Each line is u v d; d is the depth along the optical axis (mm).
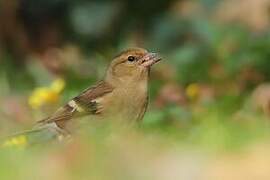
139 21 20578
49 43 20656
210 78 17078
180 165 8695
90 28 20547
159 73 17531
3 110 14711
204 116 13180
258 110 14438
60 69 18062
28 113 14594
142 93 12625
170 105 14859
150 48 19688
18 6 20656
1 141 12102
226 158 8938
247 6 18953
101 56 18578
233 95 14898
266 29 18422
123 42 19594
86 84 17234
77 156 9141
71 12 20672
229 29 18047
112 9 20531
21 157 9391
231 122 11969
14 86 17688
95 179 8562
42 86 17578
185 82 17109
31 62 18562
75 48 19656
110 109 12461
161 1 20562
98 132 12195
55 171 8750
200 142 9922
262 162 8805
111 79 12594
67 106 12430
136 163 8742
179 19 19656
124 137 11094
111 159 8898
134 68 12562
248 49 17391
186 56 17656
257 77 17016
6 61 19703
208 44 17781
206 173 8625
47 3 20828
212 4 19297
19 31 20516
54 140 12250
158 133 11875
